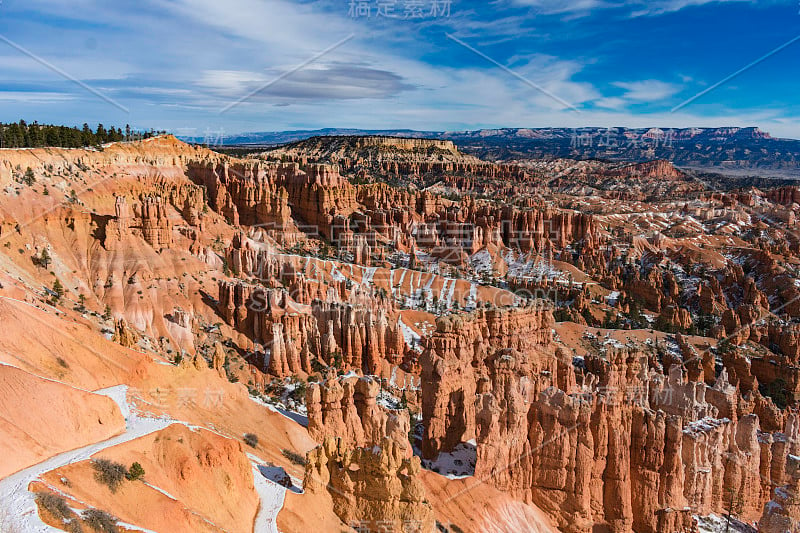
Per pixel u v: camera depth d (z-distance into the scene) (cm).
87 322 7856
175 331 10688
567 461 6644
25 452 4100
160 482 4378
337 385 6931
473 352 8194
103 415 4788
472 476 6775
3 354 4850
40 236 11325
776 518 6844
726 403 8669
